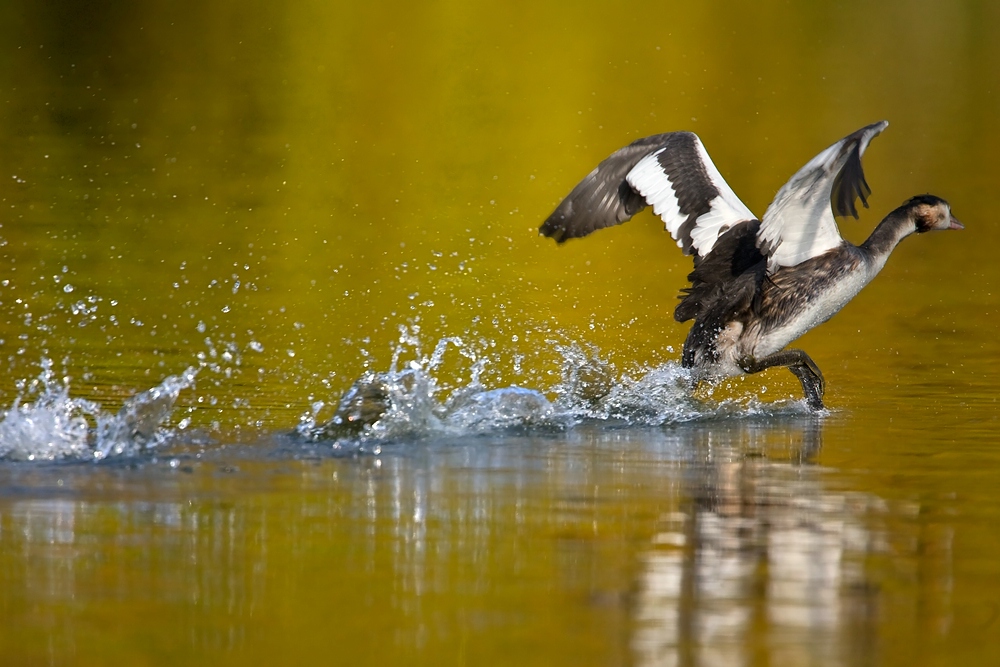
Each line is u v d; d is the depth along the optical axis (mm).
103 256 18703
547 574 7023
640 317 16438
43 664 5844
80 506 8094
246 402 11422
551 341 14922
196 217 21703
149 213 21812
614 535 7684
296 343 14234
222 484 8688
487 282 18219
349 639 6160
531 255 20281
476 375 11320
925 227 12539
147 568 7016
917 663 5949
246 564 7102
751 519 8047
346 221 21922
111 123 29250
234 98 32406
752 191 24000
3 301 15766
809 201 11438
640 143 13070
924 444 10305
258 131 29203
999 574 7078
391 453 9750
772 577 7016
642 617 6449
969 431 10828
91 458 9281
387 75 35375
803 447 10188
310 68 35812
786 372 13805
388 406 10367
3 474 8773
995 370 13734
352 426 10281
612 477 9109
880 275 19734
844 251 11977
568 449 10039
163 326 14844
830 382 13211
